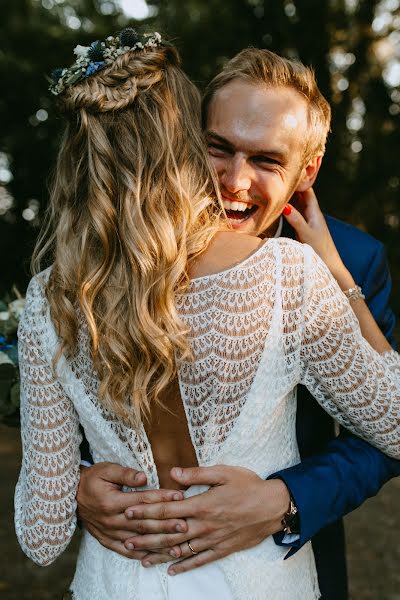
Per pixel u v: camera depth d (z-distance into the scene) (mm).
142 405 1298
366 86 12664
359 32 12297
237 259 1327
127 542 1358
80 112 1346
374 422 1408
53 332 1360
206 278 1305
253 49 1710
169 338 1252
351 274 1902
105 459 1435
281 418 1419
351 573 3939
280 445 1432
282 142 1650
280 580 1407
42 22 14000
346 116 12398
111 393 1312
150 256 1269
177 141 1338
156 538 1343
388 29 12469
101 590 1429
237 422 1333
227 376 1311
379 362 1418
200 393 1319
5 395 2021
